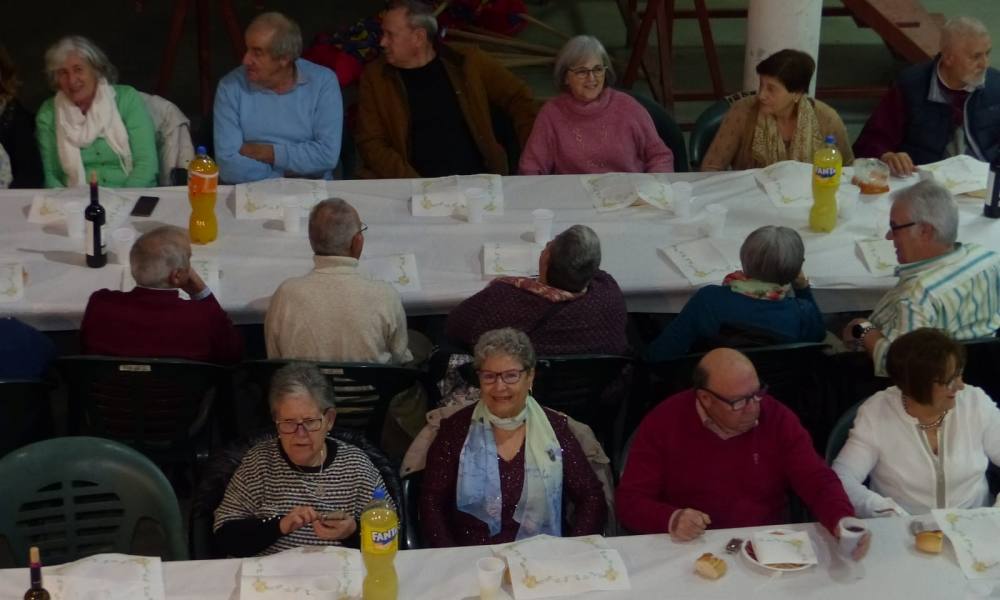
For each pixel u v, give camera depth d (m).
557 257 4.31
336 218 4.38
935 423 3.82
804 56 5.66
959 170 5.65
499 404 3.66
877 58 9.18
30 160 6.01
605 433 4.58
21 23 9.47
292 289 4.38
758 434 3.72
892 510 3.63
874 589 3.23
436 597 3.19
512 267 4.89
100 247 4.82
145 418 4.38
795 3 7.00
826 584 3.25
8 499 3.55
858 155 6.25
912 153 6.18
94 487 3.60
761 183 5.61
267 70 5.79
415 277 4.82
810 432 4.77
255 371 4.33
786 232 4.42
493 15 9.15
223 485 3.70
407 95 6.18
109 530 3.69
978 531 3.39
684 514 3.43
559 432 3.77
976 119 6.04
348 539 3.64
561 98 6.02
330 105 5.97
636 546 3.39
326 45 8.30
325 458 3.66
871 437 3.85
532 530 3.76
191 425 4.42
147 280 4.33
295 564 3.27
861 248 5.05
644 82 8.87
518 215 5.34
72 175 5.82
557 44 9.25
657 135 6.06
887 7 7.79
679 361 4.47
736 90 8.67
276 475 3.64
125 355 4.35
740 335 4.42
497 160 6.26
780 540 3.37
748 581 3.26
